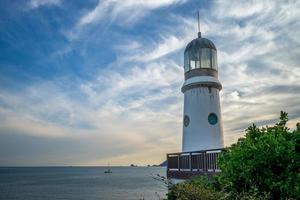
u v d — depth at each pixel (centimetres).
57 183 9325
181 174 1593
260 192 566
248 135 630
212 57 2016
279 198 559
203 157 1402
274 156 552
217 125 1938
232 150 633
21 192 6325
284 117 623
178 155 1662
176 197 618
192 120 1942
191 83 1962
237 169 596
